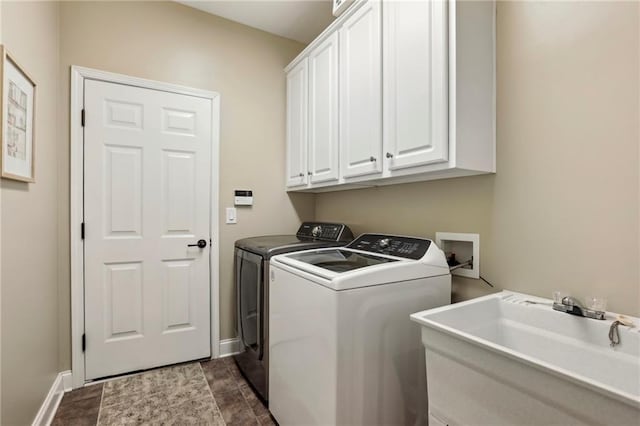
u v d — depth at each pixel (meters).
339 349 1.16
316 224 2.47
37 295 1.55
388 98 1.53
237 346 2.45
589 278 1.10
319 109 2.13
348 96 1.82
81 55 1.96
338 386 1.16
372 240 1.83
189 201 2.30
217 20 2.43
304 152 2.34
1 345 1.18
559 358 1.04
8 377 1.24
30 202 1.48
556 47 1.19
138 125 2.13
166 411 1.73
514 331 1.17
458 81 1.25
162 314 2.21
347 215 2.43
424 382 1.39
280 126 2.70
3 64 1.18
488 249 1.43
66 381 1.92
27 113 1.43
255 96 2.59
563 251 1.17
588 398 0.66
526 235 1.29
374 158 1.61
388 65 1.53
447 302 1.46
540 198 1.25
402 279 1.32
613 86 1.04
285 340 1.51
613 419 0.62
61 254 1.91
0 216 1.18
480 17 1.33
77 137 1.94
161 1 2.22
